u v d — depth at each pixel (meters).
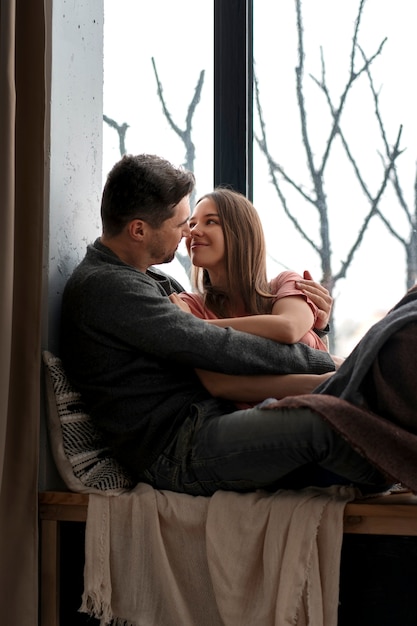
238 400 1.93
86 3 2.28
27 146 1.99
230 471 1.77
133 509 1.85
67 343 2.01
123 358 1.93
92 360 1.95
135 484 1.98
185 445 1.85
